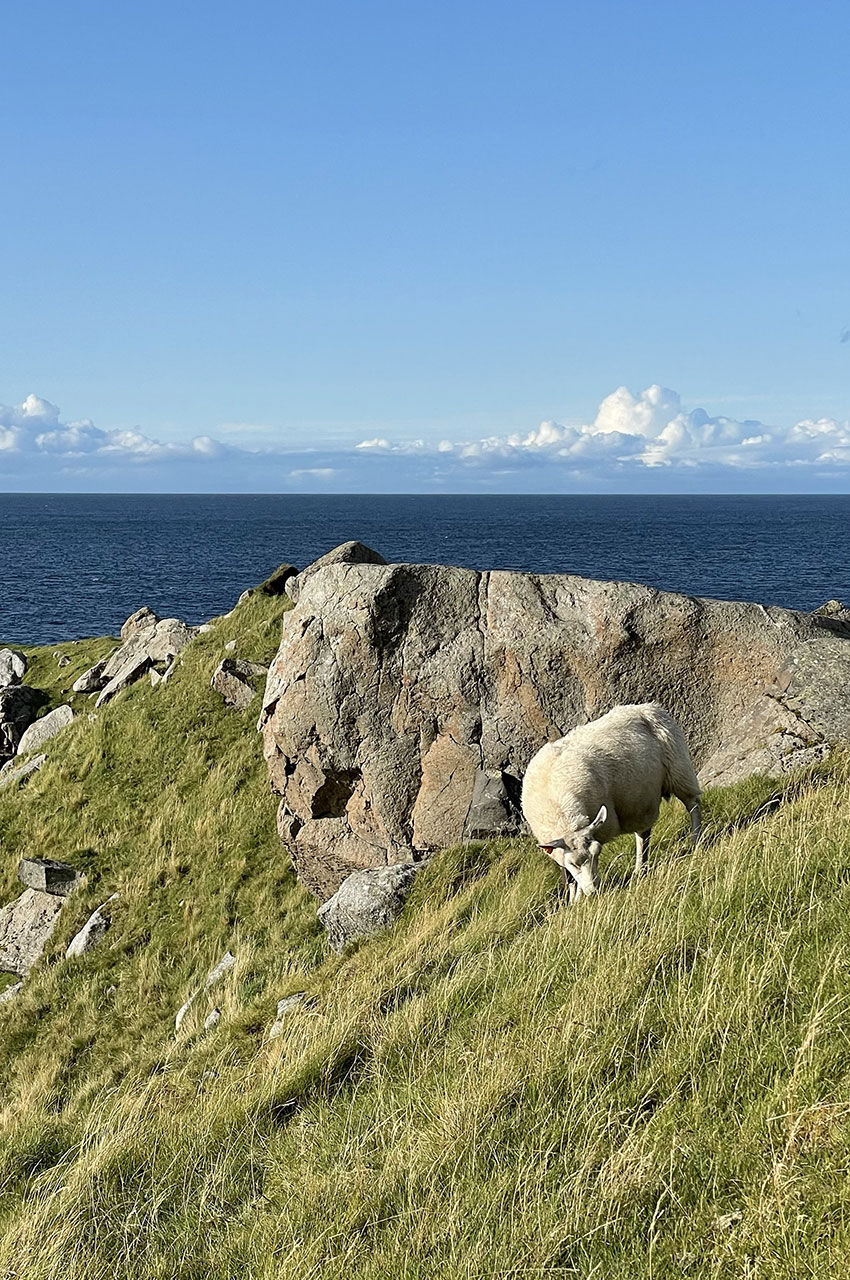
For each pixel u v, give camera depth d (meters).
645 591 16.56
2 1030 18.34
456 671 17.08
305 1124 8.02
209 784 22.62
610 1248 5.03
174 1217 7.41
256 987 15.88
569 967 8.05
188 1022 15.93
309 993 13.48
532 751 16.62
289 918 18.12
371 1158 6.90
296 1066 9.21
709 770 14.97
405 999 10.05
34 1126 11.60
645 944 7.55
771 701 15.15
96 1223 7.64
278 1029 12.54
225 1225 7.05
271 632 26.86
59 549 158.00
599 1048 6.60
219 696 25.41
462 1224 5.59
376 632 17.50
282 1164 7.55
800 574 104.31
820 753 13.60
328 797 17.98
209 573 114.75
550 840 10.87
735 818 12.00
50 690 33.41
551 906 11.07
